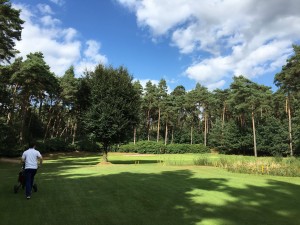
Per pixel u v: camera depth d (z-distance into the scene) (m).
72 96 59.06
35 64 44.22
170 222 7.13
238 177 15.82
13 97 49.09
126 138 29.86
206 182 13.38
